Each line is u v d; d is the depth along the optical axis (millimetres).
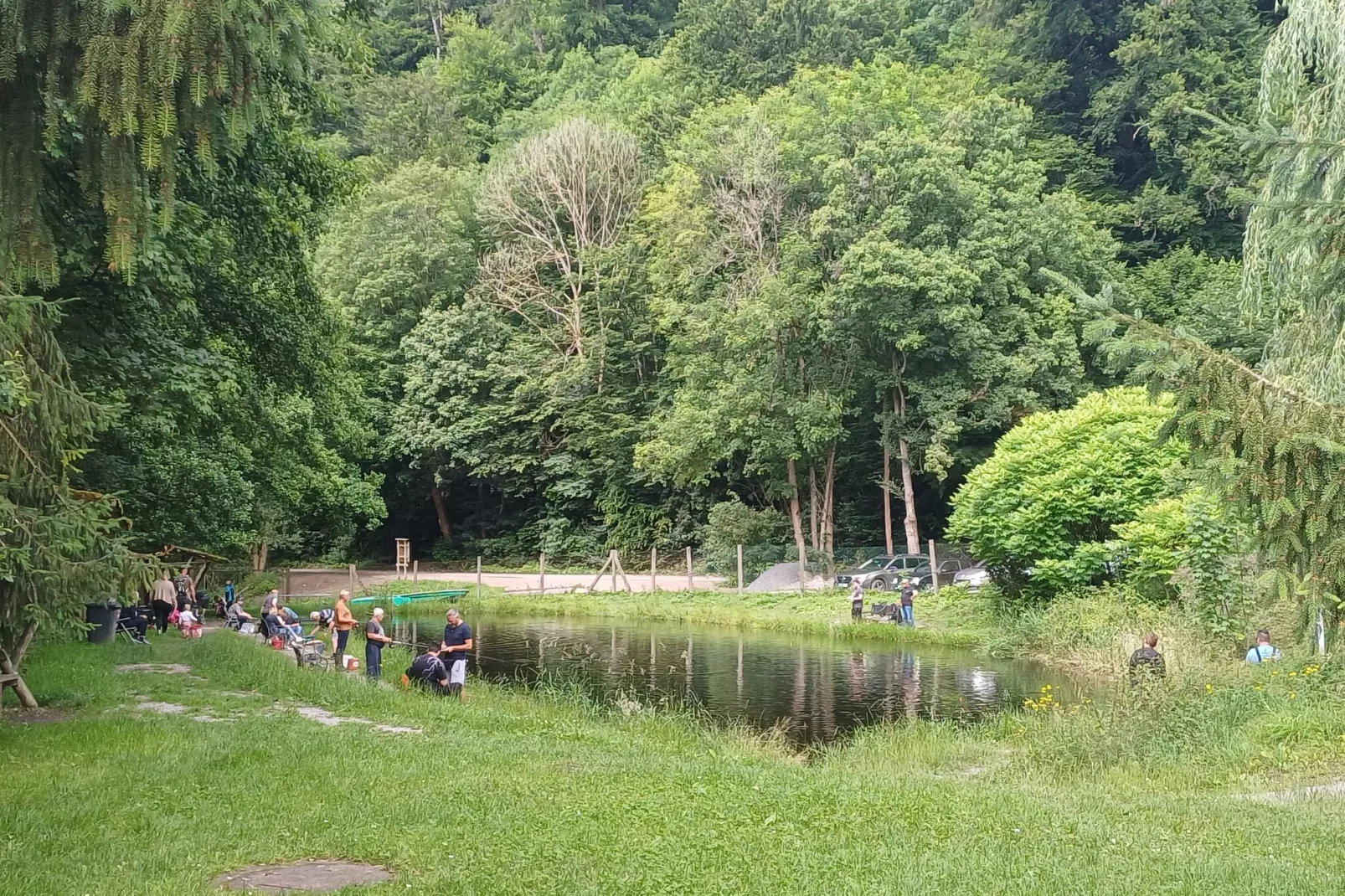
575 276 52062
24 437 9789
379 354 54219
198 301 19812
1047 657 22562
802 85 45938
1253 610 19344
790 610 33656
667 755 11922
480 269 53844
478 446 53375
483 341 53656
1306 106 14875
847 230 37906
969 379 37625
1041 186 41594
